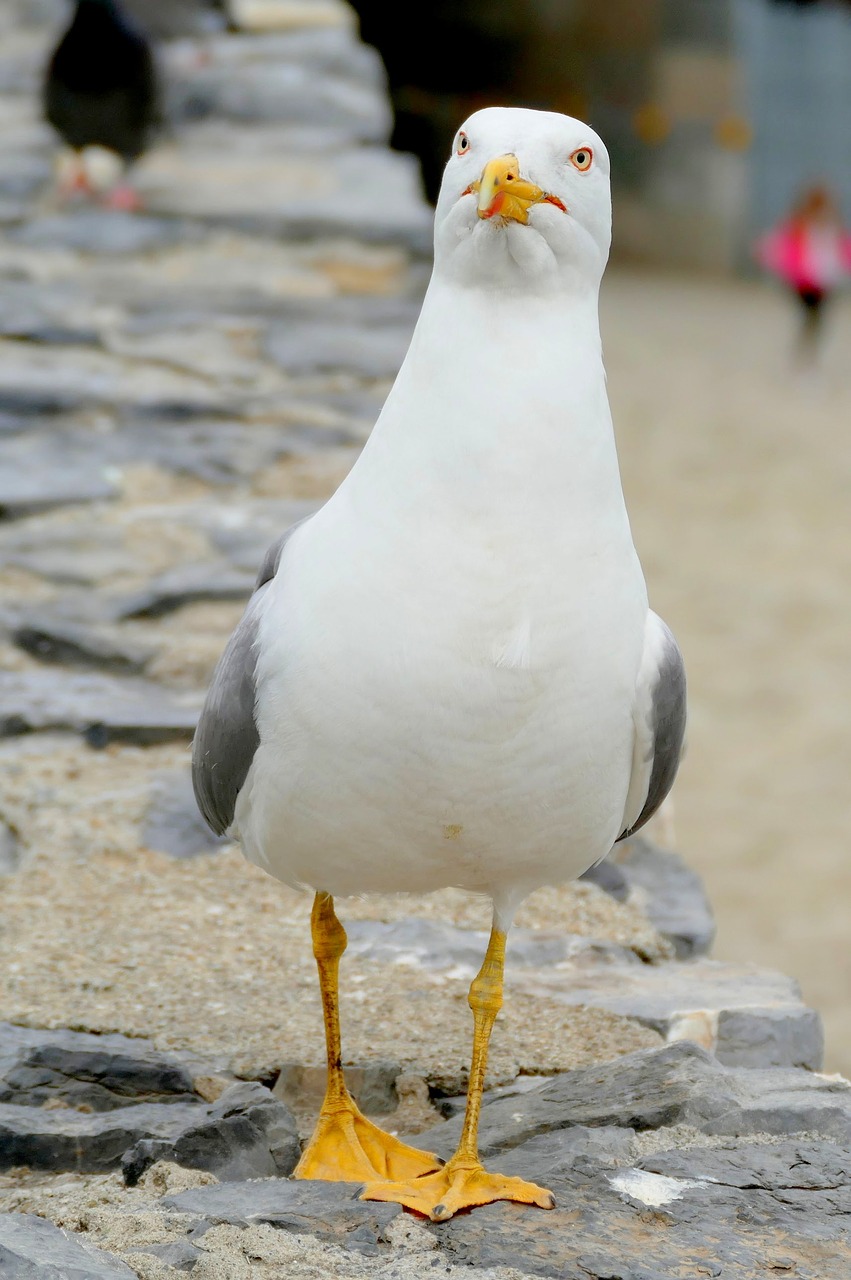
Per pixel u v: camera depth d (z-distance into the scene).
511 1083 6.42
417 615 5.10
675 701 5.68
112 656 10.18
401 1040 6.64
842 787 16.86
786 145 59.12
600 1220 5.03
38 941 7.29
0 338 15.23
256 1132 5.70
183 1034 6.60
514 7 53.56
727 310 50.09
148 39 19.47
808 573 23.92
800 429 32.94
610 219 5.42
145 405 13.88
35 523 11.88
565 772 5.26
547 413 5.17
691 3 57.34
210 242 18.52
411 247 18.73
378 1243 4.92
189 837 8.30
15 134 22.28
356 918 7.75
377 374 15.16
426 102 53.41
